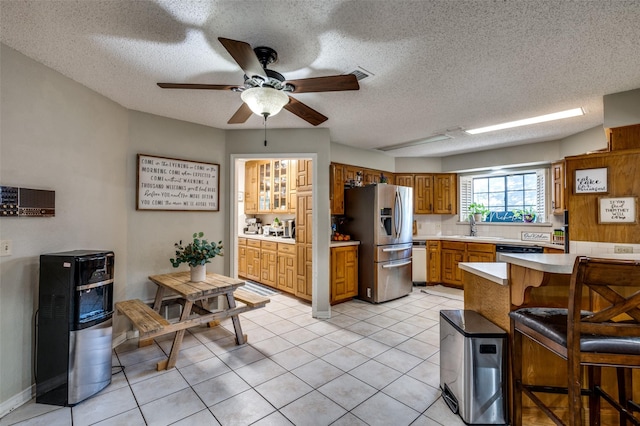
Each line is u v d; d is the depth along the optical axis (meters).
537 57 2.00
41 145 2.09
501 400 1.69
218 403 1.91
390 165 5.36
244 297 2.98
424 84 2.41
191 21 1.62
